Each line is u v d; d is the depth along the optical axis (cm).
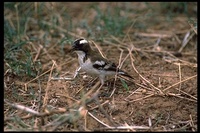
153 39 1867
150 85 1425
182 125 1224
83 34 1870
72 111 1202
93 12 2144
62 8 2120
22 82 1446
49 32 1859
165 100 1343
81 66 1384
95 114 1248
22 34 1809
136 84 1436
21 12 1983
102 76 1378
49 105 1291
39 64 1545
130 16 2089
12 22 1900
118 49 1730
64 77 1487
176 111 1288
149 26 2014
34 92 1378
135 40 1848
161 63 1634
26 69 1492
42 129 1119
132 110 1278
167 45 1819
